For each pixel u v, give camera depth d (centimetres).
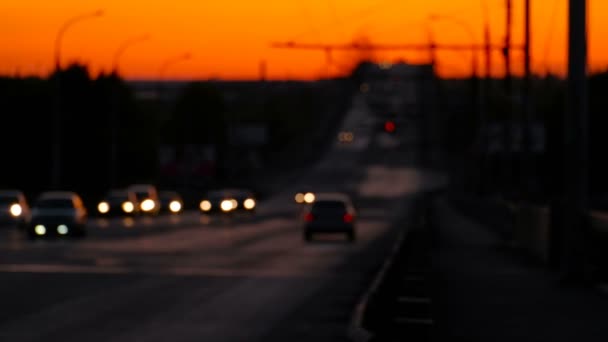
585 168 6612
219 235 13300
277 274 7519
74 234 12050
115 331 4509
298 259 9056
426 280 4575
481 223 16438
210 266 8156
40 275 7250
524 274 7606
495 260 9044
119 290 6306
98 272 7519
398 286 4188
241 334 4447
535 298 5944
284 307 5488
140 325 4719
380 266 8306
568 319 4994
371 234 14025
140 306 5481
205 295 6069
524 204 11331
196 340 4259
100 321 4850
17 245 10638
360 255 9675
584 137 6594
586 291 6334
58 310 5269
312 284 6800
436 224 14575
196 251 9969
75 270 7656
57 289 6334
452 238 12681
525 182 11931
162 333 4459
